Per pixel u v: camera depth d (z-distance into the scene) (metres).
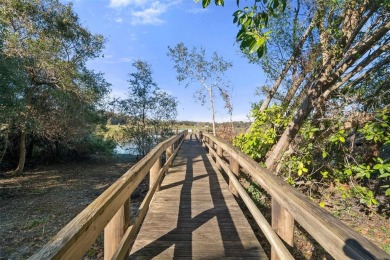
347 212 5.84
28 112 13.19
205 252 3.02
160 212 4.31
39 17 13.38
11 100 10.26
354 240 1.07
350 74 5.68
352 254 1.02
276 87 8.48
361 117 5.22
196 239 3.35
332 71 5.98
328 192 6.19
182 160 10.29
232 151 4.66
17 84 10.47
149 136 21.08
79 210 8.97
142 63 20.34
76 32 14.84
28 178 14.48
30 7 12.80
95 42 15.70
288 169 5.99
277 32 6.76
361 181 6.19
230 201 4.90
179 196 5.23
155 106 20.88
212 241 3.29
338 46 5.62
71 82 14.21
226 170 5.72
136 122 20.72
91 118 17.66
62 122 15.20
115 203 1.83
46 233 7.04
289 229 2.00
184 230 3.62
